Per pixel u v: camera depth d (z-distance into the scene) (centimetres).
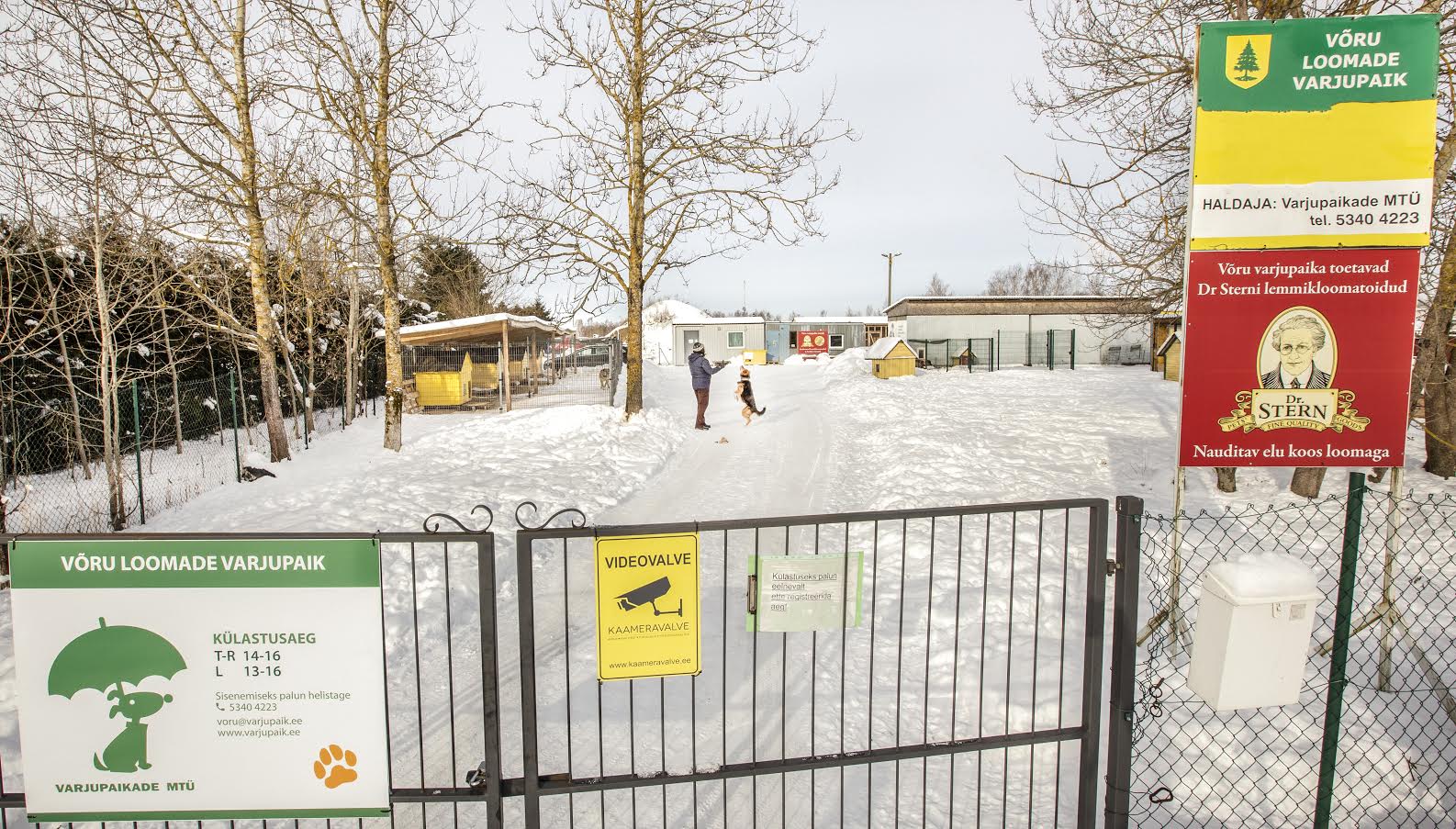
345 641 268
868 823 346
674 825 346
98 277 958
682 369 3181
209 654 265
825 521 288
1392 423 442
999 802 361
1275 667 299
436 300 3438
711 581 665
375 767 273
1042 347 3669
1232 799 354
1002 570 636
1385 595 433
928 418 1662
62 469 1443
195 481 1233
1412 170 428
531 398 2123
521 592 273
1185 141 902
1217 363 456
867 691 468
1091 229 981
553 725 437
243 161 1273
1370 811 342
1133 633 300
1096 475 1018
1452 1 727
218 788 271
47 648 260
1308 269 443
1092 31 959
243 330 1317
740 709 451
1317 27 425
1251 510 770
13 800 274
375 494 1004
